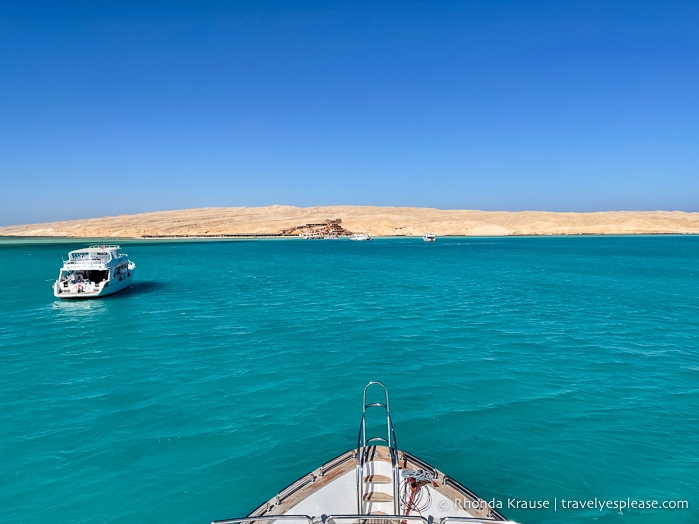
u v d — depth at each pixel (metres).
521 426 17.11
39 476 14.05
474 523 10.20
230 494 13.20
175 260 102.81
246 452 15.38
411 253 124.94
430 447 15.63
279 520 10.28
